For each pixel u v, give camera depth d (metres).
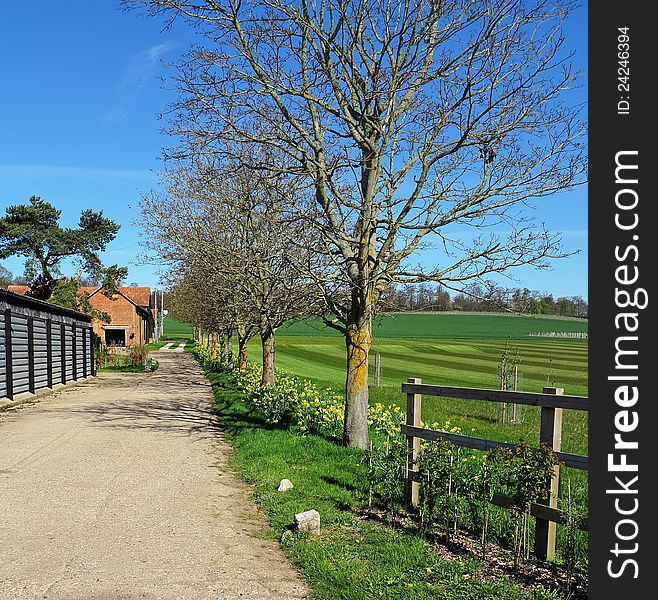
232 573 4.93
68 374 25.62
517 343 65.25
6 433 12.27
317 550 5.32
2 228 43.25
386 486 6.43
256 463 9.03
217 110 10.12
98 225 47.69
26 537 5.77
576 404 4.74
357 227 9.81
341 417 11.20
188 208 18.25
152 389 23.55
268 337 18.81
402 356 47.47
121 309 59.62
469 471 5.65
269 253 12.76
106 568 5.00
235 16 9.58
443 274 9.58
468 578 4.66
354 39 9.38
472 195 9.34
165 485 7.93
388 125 9.24
